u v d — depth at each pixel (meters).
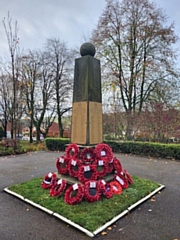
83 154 3.78
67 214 2.89
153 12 11.27
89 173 3.65
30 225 2.70
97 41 12.27
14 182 4.64
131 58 12.20
